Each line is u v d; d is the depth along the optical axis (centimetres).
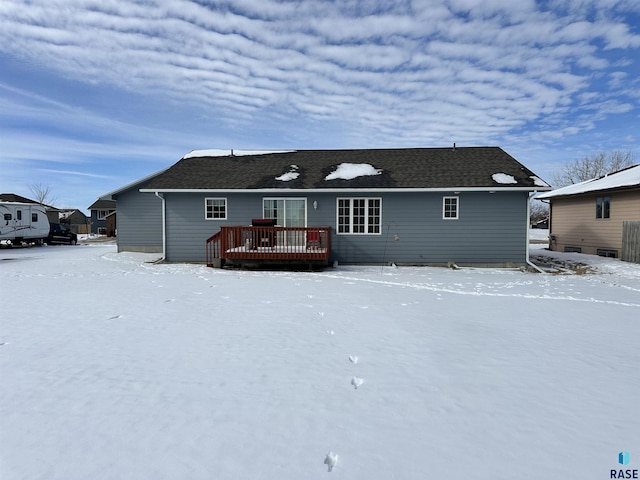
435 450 252
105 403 314
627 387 347
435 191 1284
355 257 1351
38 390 337
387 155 1571
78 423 283
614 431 275
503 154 1511
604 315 616
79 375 370
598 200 1631
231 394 331
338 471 230
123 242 1811
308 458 243
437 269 1254
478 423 285
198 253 1398
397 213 1333
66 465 234
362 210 1345
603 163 4653
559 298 760
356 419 291
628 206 1465
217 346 455
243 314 614
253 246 1245
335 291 830
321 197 1349
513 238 1296
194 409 305
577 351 441
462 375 373
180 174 1460
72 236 2691
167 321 568
